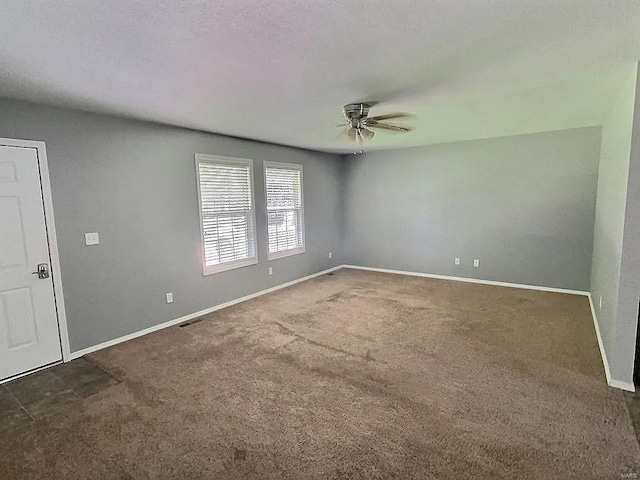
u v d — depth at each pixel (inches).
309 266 245.8
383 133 184.4
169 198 155.1
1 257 109.3
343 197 276.1
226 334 144.5
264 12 61.0
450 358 119.0
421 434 80.8
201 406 93.7
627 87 99.7
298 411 90.7
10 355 111.7
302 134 176.6
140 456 75.4
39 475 70.7
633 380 98.8
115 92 104.8
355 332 143.9
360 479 68.1
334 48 77.0
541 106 130.3
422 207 239.8
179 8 59.2
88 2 56.6
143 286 146.9
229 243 186.2
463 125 167.0
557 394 96.3
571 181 187.3
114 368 116.6
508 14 63.8
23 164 112.3
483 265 219.8
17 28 65.0
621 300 97.3
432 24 66.8
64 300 123.3
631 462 71.0
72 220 124.4
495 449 75.4
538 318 156.2
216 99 114.1
